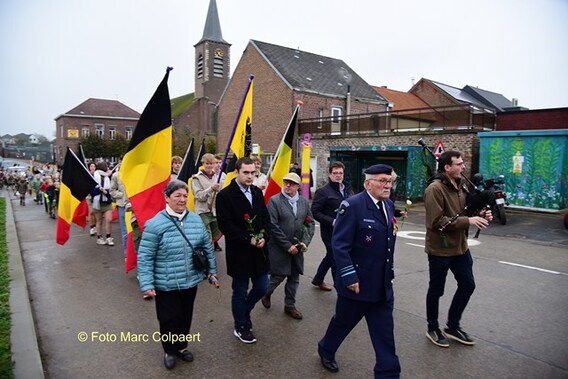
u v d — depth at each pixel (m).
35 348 3.79
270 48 27.20
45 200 15.52
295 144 23.91
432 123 17.56
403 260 7.43
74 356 3.85
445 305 5.19
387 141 18.14
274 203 4.65
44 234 10.48
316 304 5.22
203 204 6.80
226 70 47.78
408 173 16.30
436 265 3.93
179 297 3.65
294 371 3.58
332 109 25.92
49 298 5.46
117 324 4.60
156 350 3.98
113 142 44.56
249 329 4.16
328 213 5.27
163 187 5.19
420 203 16.38
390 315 3.19
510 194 14.19
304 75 26.19
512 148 14.05
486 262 7.30
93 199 8.75
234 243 4.00
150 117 5.13
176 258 3.55
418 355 3.86
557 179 13.15
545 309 5.01
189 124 45.72
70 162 8.29
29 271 6.81
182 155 35.56
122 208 7.66
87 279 6.33
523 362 3.73
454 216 3.82
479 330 4.41
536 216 12.87
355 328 4.50
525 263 7.24
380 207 3.26
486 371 3.57
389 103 28.64
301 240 4.73
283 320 4.70
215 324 4.59
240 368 3.63
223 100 30.16
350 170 19.47
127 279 6.32
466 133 15.55
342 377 3.48
